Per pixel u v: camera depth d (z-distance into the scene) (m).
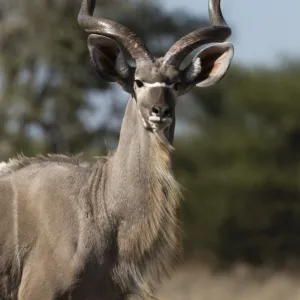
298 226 73.31
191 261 73.12
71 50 61.25
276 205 73.62
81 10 19.62
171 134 18.34
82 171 19.52
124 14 63.25
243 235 73.88
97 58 18.64
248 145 78.38
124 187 18.72
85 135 60.44
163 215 18.52
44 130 60.50
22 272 19.06
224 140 79.31
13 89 60.72
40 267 18.69
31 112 59.41
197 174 77.81
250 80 81.69
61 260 18.52
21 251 18.98
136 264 18.77
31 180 19.45
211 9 20.05
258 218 73.50
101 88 61.81
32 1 62.34
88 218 18.78
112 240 18.77
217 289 51.22
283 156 78.88
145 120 18.00
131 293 18.98
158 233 18.61
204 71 19.31
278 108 79.38
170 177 18.31
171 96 18.08
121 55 18.56
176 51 18.50
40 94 61.69
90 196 19.05
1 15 63.81
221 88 82.56
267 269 66.81
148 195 18.52
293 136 79.06
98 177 19.23
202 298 46.56
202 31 18.98
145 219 18.56
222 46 19.02
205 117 82.50
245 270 63.66
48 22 61.69
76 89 60.28
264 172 75.50
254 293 49.28
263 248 73.19
